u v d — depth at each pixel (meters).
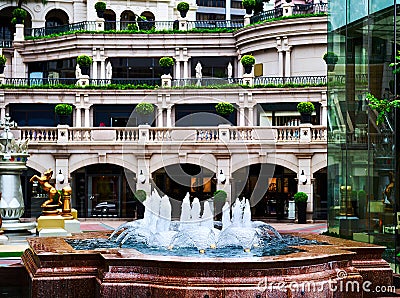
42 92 35.47
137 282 8.13
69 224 18.31
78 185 30.88
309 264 8.38
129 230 11.42
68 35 40.53
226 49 40.47
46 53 41.69
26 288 10.54
